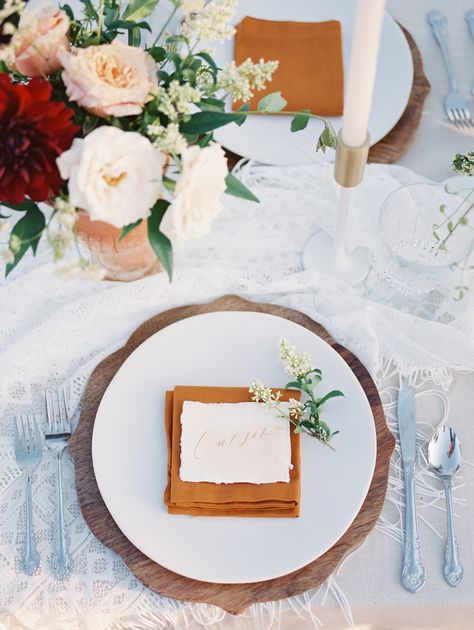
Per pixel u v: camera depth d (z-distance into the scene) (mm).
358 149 958
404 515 1013
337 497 988
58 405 1067
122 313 1144
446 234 1159
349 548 975
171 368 1082
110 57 807
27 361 1108
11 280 1177
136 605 963
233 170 1234
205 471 964
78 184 744
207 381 1078
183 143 787
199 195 792
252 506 959
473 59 1334
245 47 1267
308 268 1191
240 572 945
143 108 865
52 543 993
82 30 903
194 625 967
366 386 1085
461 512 1020
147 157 768
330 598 965
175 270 1152
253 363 1089
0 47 835
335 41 1263
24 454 1033
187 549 957
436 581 972
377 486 1013
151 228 880
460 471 1046
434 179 1260
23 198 789
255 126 1243
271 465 967
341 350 1113
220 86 893
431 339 1134
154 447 1026
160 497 994
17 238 821
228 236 1208
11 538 999
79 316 1132
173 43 928
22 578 972
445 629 997
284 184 1232
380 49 1292
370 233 1215
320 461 1010
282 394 1029
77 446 1041
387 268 1163
